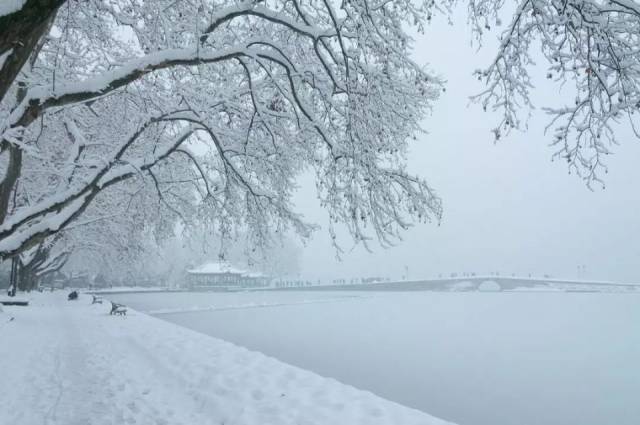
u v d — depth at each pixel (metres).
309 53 9.22
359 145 7.38
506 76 5.37
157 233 15.05
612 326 35.16
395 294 89.19
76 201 9.52
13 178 10.55
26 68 9.63
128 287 95.81
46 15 3.95
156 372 9.41
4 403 6.95
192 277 101.50
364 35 6.73
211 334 26.11
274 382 8.16
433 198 8.26
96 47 9.98
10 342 12.82
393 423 5.97
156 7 7.68
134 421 6.19
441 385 15.44
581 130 5.34
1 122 6.72
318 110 9.23
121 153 9.59
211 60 7.12
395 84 8.09
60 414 6.45
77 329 16.84
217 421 6.27
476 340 27.00
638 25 5.08
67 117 11.01
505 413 12.54
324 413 6.38
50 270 47.75
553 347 24.98
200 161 12.22
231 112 10.73
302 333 27.92
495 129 5.59
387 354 21.28
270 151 11.02
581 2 4.73
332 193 7.80
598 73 4.90
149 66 6.66
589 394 15.01
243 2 7.25
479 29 5.52
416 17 7.02
